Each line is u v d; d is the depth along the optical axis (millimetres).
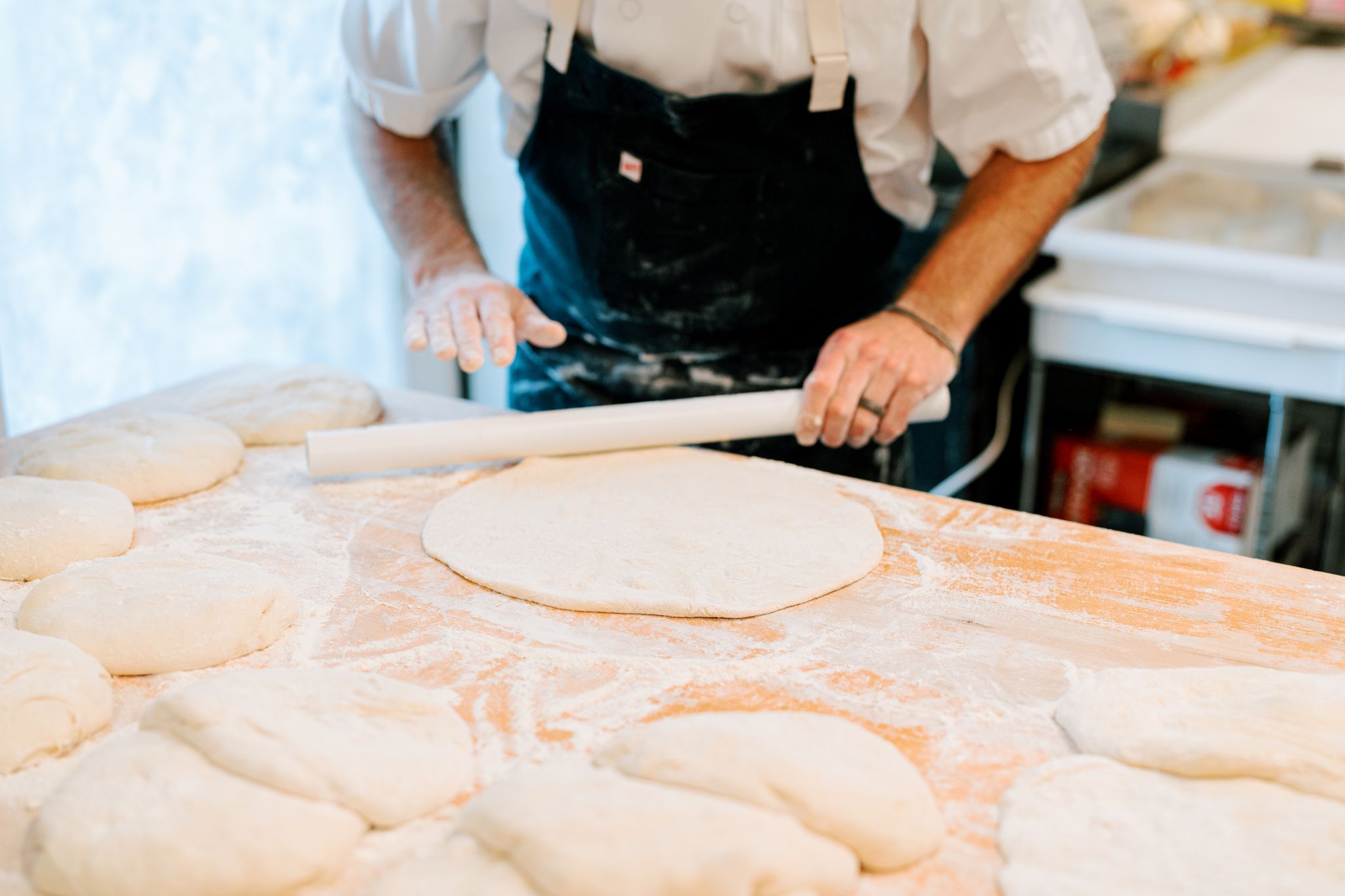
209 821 719
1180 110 2713
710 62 1328
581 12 1344
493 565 1081
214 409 1399
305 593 1046
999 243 1421
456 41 1473
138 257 1973
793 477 1279
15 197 1772
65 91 1801
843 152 1378
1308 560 2150
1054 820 756
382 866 733
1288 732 810
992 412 2301
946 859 742
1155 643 976
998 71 1349
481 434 1272
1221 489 2078
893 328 1359
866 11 1279
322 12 2186
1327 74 3025
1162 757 802
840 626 999
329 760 770
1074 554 1124
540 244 1546
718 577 1060
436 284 1438
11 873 724
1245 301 1947
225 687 833
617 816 706
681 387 1516
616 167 1392
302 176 2232
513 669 936
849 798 734
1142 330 2025
